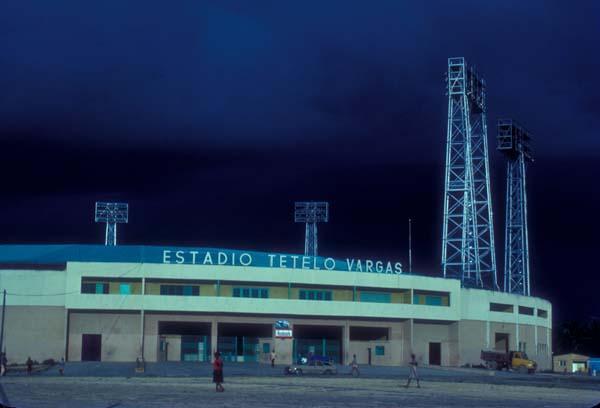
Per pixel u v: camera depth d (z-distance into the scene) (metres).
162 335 110.38
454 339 119.94
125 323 107.50
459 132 129.25
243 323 110.94
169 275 107.38
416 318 116.19
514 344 129.38
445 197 129.00
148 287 108.00
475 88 131.75
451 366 117.12
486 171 131.62
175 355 110.38
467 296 121.50
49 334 104.75
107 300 105.81
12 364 100.75
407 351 116.38
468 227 128.38
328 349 117.06
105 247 111.06
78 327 107.12
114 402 47.53
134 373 85.00
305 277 112.00
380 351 117.75
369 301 116.12
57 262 109.50
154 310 106.62
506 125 138.25
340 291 114.94
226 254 111.50
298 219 156.12
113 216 141.00
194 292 109.06
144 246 111.06
